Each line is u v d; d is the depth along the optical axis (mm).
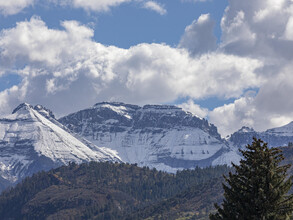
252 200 62219
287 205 61156
